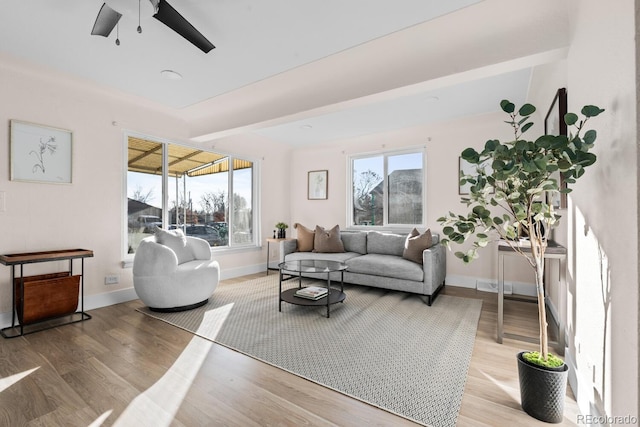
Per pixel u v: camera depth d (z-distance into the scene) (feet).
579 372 5.54
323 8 6.29
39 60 8.58
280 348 7.66
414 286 11.81
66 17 6.68
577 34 5.53
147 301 10.21
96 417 5.02
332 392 5.80
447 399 5.56
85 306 10.62
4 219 8.98
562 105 7.13
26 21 6.81
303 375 6.38
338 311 10.58
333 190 18.48
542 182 4.75
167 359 7.07
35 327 8.99
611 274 4.07
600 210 4.50
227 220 16.42
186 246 12.31
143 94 10.98
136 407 5.29
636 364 3.31
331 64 8.70
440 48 7.38
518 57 6.44
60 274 9.87
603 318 4.37
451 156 14.69
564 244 7.77
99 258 11.02
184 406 5.33
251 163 17.87
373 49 7.88
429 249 12.07
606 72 4.20
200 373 6.46
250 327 9.05
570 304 6.40
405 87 7.98
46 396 5.59
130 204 12.19
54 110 9.94
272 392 5.78
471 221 5.41
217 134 13.16
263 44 7.68
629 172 3.50
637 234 3.28
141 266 10.16
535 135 12.59
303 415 5.11
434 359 7.09
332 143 18.15
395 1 6.07
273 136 17.02
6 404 5.34
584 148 4.11
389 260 12.94
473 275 14.10
